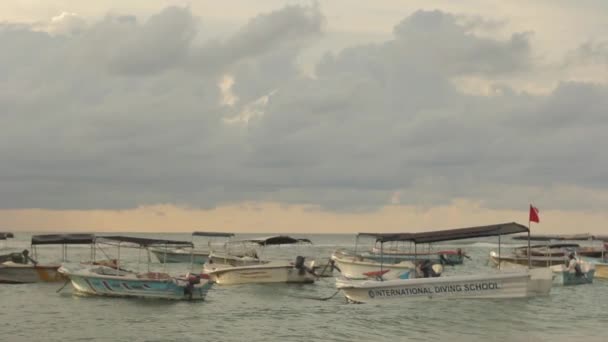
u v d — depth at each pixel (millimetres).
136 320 26359
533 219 32562
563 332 23828
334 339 22562
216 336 23109
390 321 25781
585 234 53375
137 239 35750
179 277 31969
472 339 22469
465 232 31312
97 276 32281
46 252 78750
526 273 29953
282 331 24031
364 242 160000
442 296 29828
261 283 38406
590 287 39281
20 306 30047
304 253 85688
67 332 23812
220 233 49656
